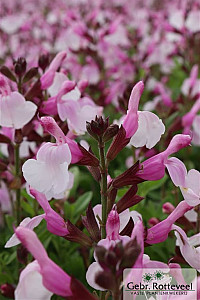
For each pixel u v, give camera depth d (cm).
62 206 35
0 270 33
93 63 60
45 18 89
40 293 22
